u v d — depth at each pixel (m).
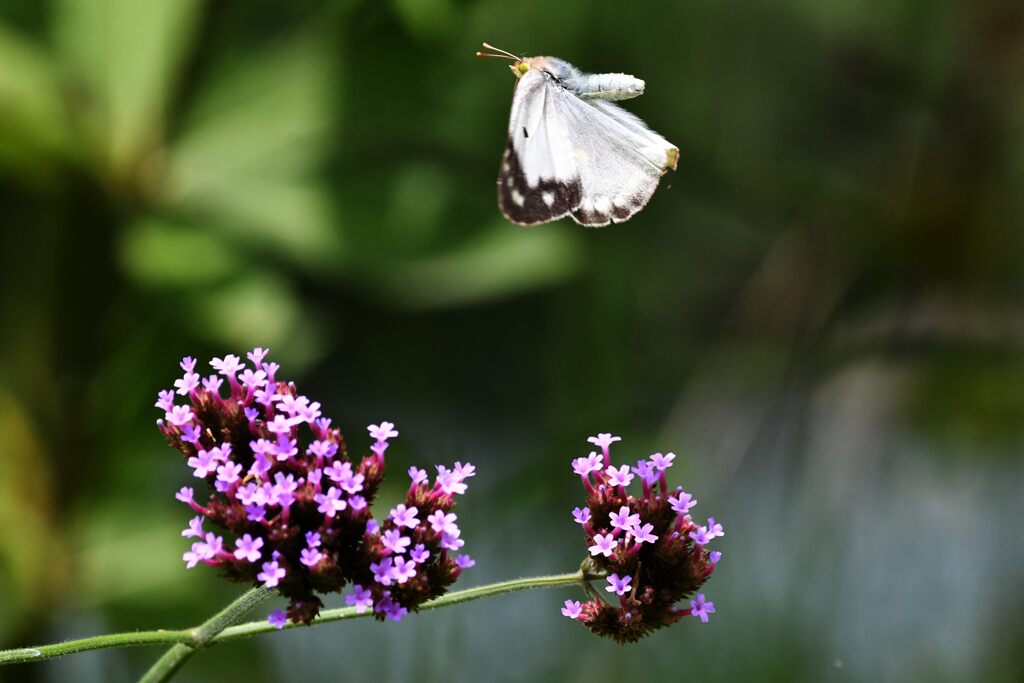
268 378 1.16
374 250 1.30
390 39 1.31
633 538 1.16
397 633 1.32
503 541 1.34
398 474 1.32
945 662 1.33
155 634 1.15
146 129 1.30
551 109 1.18
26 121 1.29
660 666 1.32
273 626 1.15
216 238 1.31
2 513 1.29
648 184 1.18
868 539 1.35
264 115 1.31
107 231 1.31
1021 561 1.36
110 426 1.31
